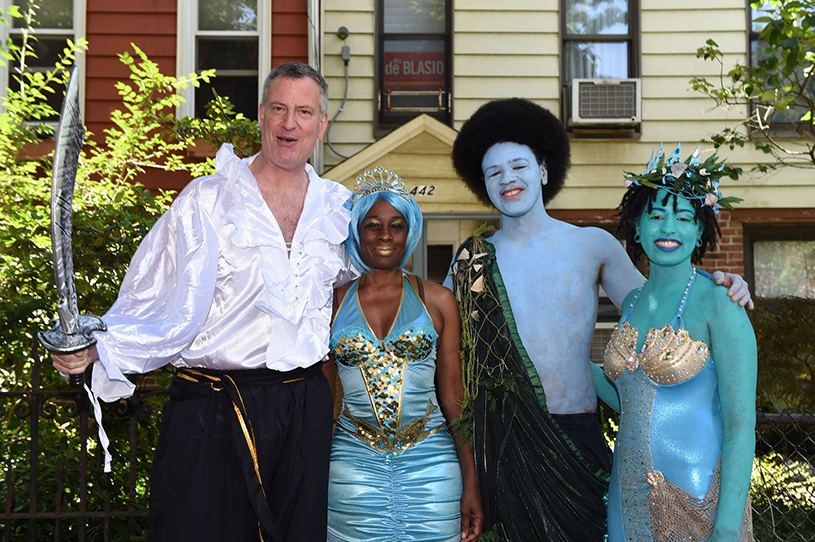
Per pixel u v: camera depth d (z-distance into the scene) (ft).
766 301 16.39
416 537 7.86
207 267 7.23
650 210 7.22
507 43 21.62
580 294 8.65
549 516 8.08
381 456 7.98
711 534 6.49
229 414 7.30
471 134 9.09
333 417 7.97
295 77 7.74
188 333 7.03
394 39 22.17
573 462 8.08
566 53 22.21
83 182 16.61
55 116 21.06
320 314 7.84
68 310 5.99
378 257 8.19
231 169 7.56
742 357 6.63
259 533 7.41
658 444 6.81
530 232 8.98
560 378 8.43
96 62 20.80
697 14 21.70
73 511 11.53
